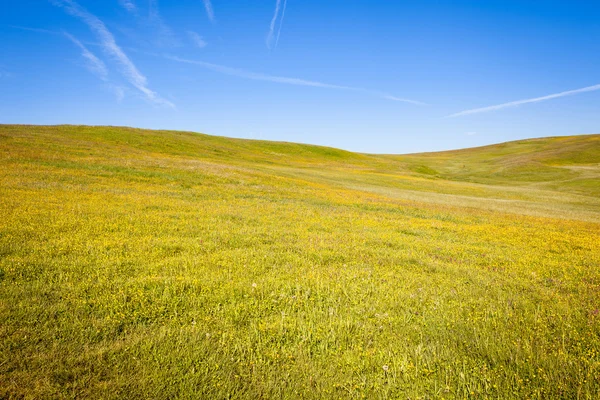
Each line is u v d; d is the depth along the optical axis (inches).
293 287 276.1
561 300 281.3
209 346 180.2
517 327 219.8
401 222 689.0
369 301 259.4
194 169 1232.8
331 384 158.1
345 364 175.5
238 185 1067.3
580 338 205.3
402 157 5359.3
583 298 288.0
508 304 262.7
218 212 606.2
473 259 424.8
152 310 215.6
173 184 942.4
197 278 273.9
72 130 2108.8
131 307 217.6
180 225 471.8
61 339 174.1
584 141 4520.2
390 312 239.0
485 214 976.9
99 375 150.5
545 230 737.6
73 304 211.5
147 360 163.9
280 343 190.7
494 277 346.0
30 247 309.7
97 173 937.5
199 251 359.3
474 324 223.6
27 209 461.7
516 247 526.6
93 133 2129.7
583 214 1368.1
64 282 244.5
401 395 153.9
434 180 2672.2
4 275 247.0
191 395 145.5
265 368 167.5
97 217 460.1
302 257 368.8
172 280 261.6
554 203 1797.5
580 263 436.8
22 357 157.2
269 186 1128.2
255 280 283.1
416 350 185.2
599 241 633.0
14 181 687.7
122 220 459.8
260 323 210.2
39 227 377.4
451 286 308.5
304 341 192.9
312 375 163.9
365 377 163.2
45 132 1830.7
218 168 1357.0
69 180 793.6
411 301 262.4
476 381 160.7
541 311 250.2
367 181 2055.9
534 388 156.4
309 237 474.0
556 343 200.1
